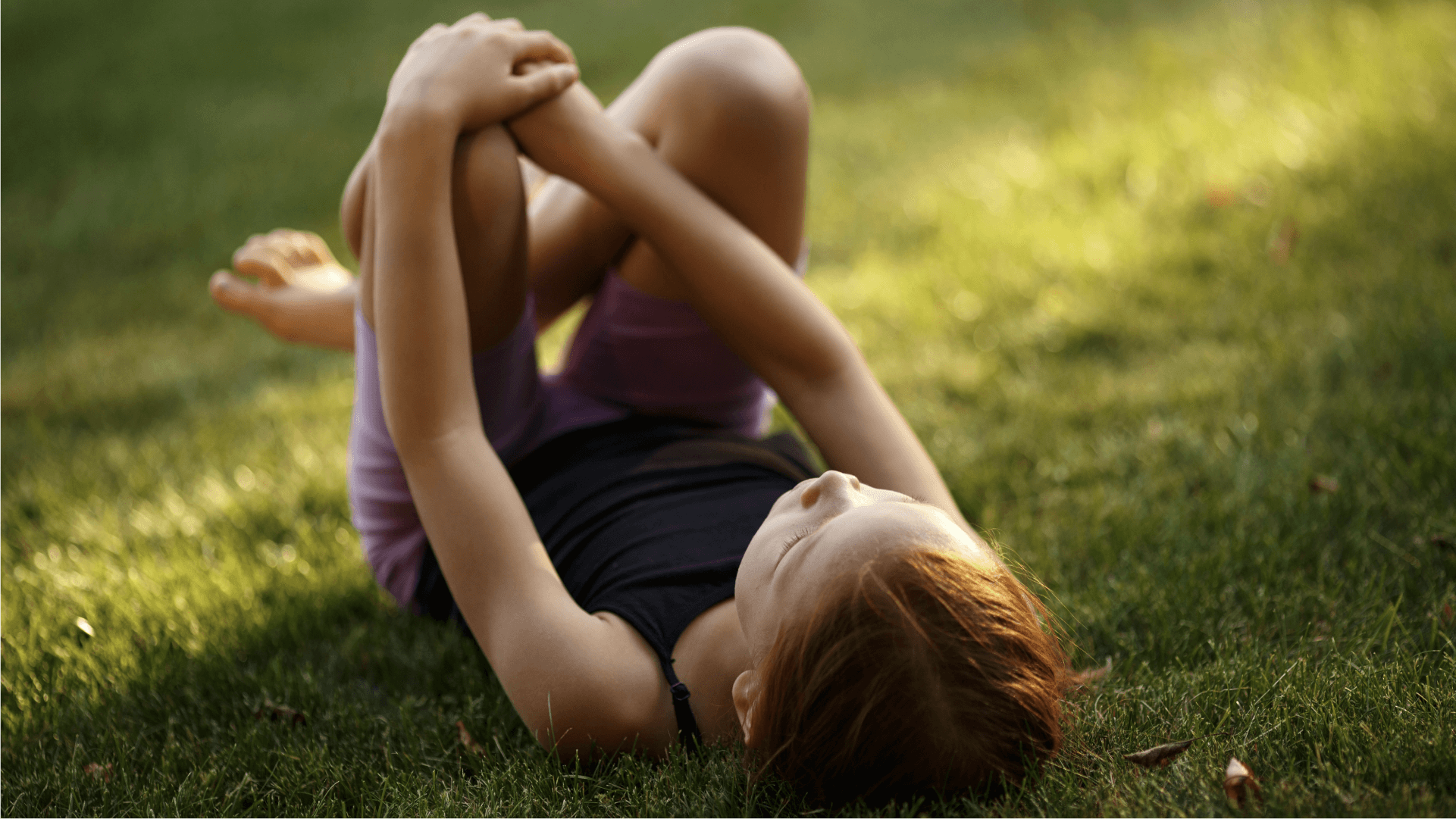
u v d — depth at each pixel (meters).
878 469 1.57
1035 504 2.27
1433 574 1.75
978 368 3.02
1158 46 5.70
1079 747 1.30
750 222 1.84
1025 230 3.91
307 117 7.26
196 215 5.66
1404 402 2.34
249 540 2.40
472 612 1.38
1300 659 1.49
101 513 2.57
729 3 9.07
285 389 3.50
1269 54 5.01
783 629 1.14
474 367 1.72
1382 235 3.25
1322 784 1.19
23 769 1.55
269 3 10.08
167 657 1.85
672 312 1.90
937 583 1.11
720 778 1.29
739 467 1.69
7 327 4.30
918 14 8.27
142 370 3.72
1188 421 2.50
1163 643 1.65
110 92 7.95
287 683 1.76
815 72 7.05
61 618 2.02
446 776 1.47
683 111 1.77
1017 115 5.43
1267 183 3.79
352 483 1.88
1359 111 4.09
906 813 1.13
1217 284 3.24
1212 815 1.16
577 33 8.50
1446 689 1.37
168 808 1.40
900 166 5.05
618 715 1.30
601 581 1.46
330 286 2.30
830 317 1.67
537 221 2.01
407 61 1.64
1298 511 2.02
